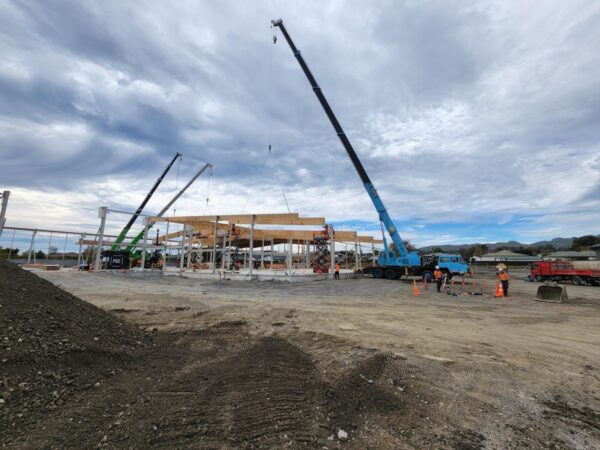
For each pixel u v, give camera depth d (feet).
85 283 52.54
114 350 15.15
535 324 28.45
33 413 9.59
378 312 32.73
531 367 16.72
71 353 13.32
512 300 45.65
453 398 12.77
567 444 9.73
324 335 22.33
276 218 72.74
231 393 11.98
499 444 9.59
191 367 14.85
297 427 9.79
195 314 28.45
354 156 79.66
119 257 87.56
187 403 10.97
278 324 25.62
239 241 117.91
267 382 13.12
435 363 16.93
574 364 17.38
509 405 12.34
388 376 14.76
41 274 65.05
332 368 15.53
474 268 189.98
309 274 79.77
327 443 9.10
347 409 11.22
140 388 12.12
